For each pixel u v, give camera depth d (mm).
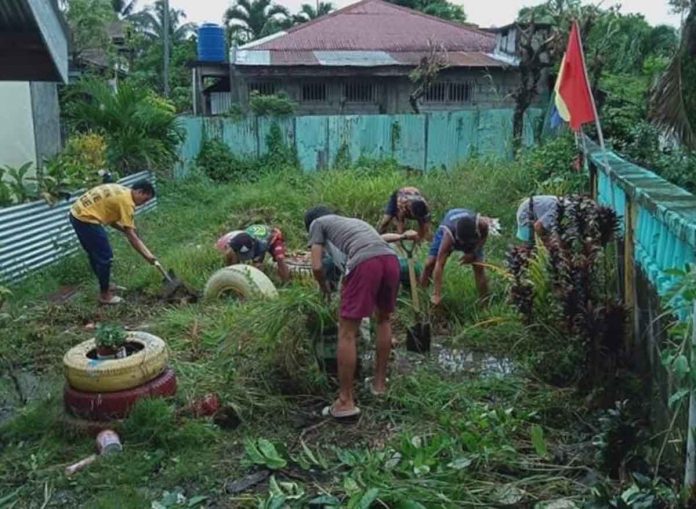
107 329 4043
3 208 6945
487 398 4207
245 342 4598
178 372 4480
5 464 3527
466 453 3453
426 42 19812
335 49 19234
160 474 3430
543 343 4727
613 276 4688
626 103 11031
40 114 11219
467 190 9891
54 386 4461
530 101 13625
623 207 4703
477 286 5730
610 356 3934
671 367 2582
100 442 3607
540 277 4762
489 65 17172
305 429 3895
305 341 4379
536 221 5523
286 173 12672
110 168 11273
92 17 17859
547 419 3885
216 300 6125
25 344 5219
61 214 8070
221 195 12070
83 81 12922
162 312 5988
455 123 14312
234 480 3354
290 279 6602
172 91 24359
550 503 2988
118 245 8406
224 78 19594
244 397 4164
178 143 13195
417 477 3189
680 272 2479
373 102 17750
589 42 12578
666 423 3273
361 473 3230
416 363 4770
